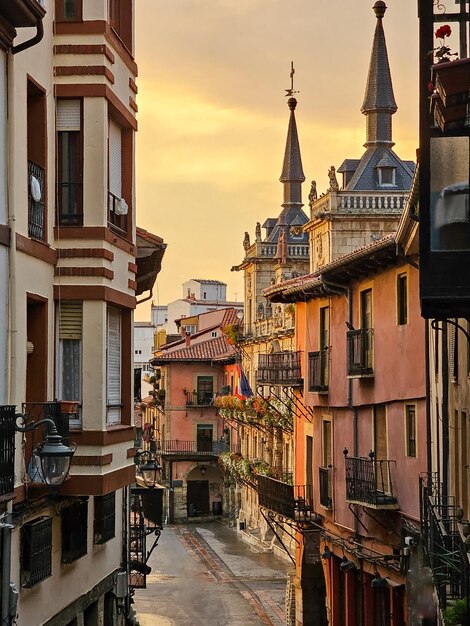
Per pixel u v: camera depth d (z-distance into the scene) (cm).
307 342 3666
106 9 2008
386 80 6019
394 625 2750
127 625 2720
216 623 4400
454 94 1373
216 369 8894
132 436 2214
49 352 1930
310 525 3575
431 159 1414
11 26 1608
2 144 1625
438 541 1867
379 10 6138
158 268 2858
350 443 3178
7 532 1570
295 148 8106
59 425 1822
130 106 2200
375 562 2888
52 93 1955
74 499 2031
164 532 7831
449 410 2212
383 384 2888
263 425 6244
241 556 6438
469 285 1411
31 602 1828
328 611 3412
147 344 14150
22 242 1736
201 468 8731
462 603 1510
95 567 2273
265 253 7556
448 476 2220
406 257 2519
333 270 3116
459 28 1429
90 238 1986
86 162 1995
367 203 5609
